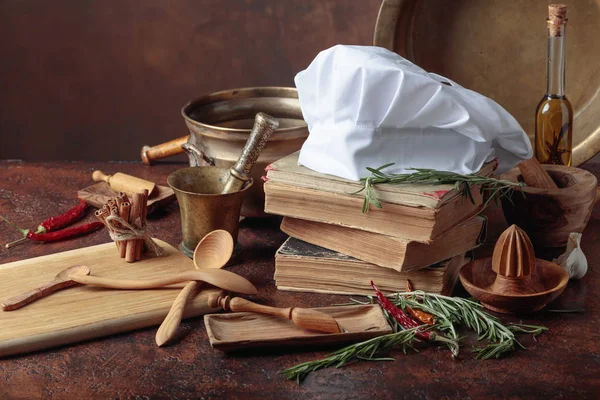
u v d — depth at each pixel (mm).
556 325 1452
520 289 1444
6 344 1406
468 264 1490
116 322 1450
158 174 1963
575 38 1821
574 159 1803
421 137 1503
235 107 1793
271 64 2373
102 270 1562
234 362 1398
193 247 1619
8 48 2414
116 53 2402
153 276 1549
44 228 1717
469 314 1445
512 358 1395
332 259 1516
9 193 1875
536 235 1601
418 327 1414
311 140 1530
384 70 1459
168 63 2400
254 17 2334
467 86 1916
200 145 1687
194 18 2354
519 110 1898
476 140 1499
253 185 1674
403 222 1457
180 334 1456
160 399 1341
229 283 1487
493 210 1771
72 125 2498
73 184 1917
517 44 1871
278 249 1612
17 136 2520
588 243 1655
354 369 1382
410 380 1361
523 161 1617
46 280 1536
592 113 1807
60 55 2414
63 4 2371
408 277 1498
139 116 2473
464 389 1346
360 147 1484
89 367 1396
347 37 2316
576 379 1357
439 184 1463
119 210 1562
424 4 1883
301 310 1414
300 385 1357
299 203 1521
